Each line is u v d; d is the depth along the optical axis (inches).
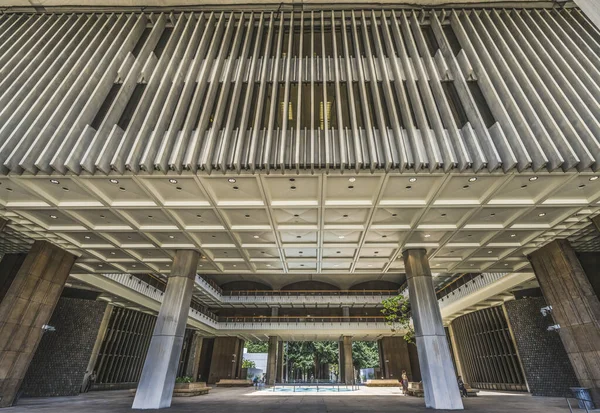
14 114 402.9
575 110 394.6
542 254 560.7
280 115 430.0
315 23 535.5
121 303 973.8
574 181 381.4
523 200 422.9
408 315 933.2
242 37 522.0
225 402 574.6
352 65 473.7
